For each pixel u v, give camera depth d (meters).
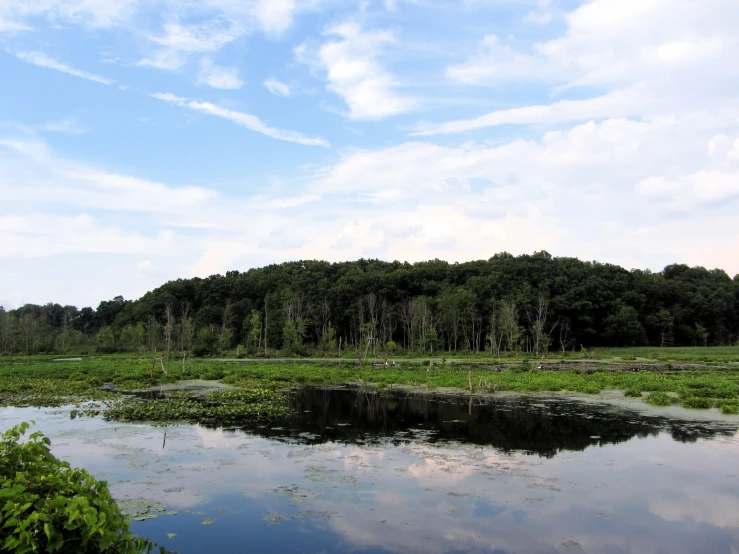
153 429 19.62
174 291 110.19
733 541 10.00
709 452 16.45
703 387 31.39
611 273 107.06
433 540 9.94
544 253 121.88
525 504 11.80
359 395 30.88
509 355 73.56
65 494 7.03
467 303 85.88
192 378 40.59
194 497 12.10
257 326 88.19
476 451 16.52
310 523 10.66
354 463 15.01
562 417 22.70
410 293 102.69
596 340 98.06
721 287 109.38
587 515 11.20
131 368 46.16
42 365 50.00
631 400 28.12
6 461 7.56
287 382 37.53
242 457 15.55
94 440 17.66
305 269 122.81
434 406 26.22
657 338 101.19
